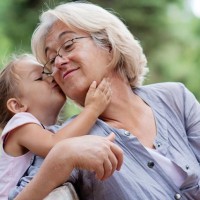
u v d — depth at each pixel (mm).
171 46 9070
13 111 2326
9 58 2488
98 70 2129
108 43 2162
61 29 2168
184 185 2031
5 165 2170
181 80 8922
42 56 2279
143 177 1975
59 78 2176
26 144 2127
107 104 2119
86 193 1982
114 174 1937
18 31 8367
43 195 1784
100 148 1754
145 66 2303
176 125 2182
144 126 2143
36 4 8508
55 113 2369
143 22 8906
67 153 1759
